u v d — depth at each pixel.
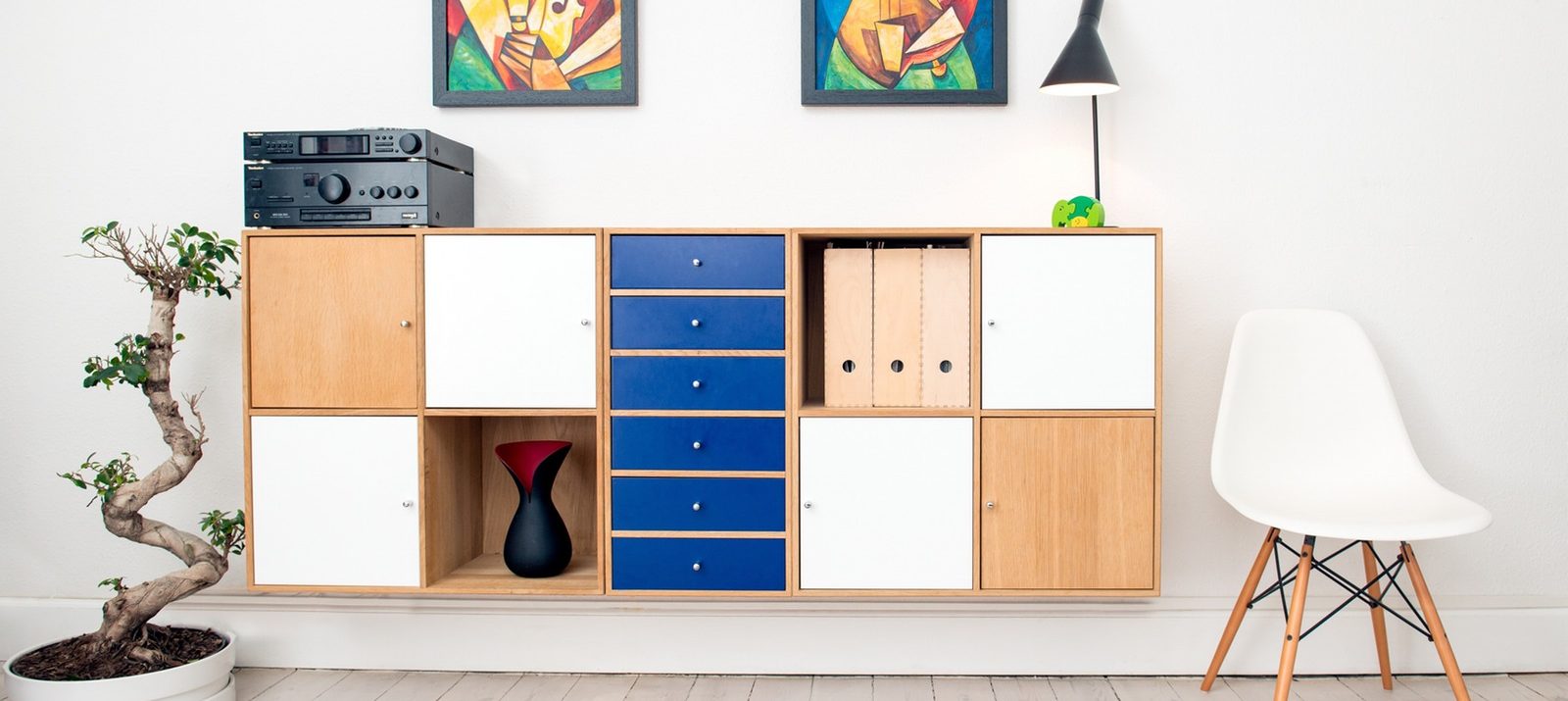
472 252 2.00
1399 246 2.26
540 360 2.01
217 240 2.15
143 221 2.34
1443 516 1.82
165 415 2.06
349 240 2.02
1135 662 2.27
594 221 2.31
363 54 2.32
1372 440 2.07
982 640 2.27
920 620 2.27
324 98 2.32
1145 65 2.27
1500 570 2.28
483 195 2.31
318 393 2.03
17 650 2.38
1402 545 1.89
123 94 2.34
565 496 2.33
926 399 2.02
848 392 2.03
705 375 2.00
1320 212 2.26
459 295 2.00
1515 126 2.25
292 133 2.02
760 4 2.29
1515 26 2.24
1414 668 2.27
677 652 2.29
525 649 2.31
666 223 2.30
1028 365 1.97
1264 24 2.26
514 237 2.00
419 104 2.32
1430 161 2.25
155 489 2.06
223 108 2.33
